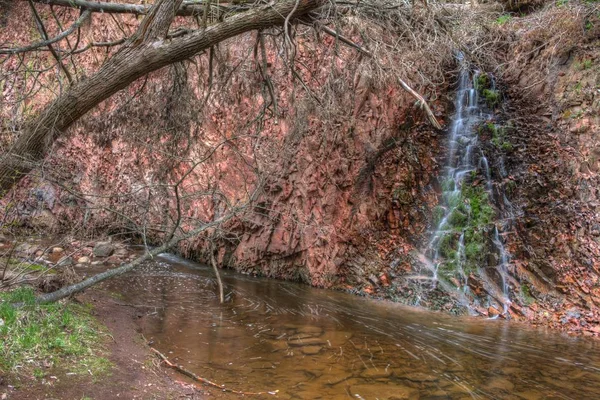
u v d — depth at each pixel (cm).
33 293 421
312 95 616
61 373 309
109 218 892
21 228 962
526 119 805
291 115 776
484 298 636
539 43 861
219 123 848
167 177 855
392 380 381
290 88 782
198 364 388
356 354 436
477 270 671
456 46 627
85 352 350
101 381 313
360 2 536
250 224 786
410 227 742
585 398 368
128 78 459
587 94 749
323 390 352
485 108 842
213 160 846
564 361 449
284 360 410
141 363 366
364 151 739
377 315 580
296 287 708
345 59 698
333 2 505
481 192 741
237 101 835
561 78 800
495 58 879
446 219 731
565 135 749
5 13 1267
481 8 897
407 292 666
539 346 492
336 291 697
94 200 959
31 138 450
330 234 726
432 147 786
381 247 728
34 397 272
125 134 972
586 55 781
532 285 634
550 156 740
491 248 683
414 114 775
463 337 510
